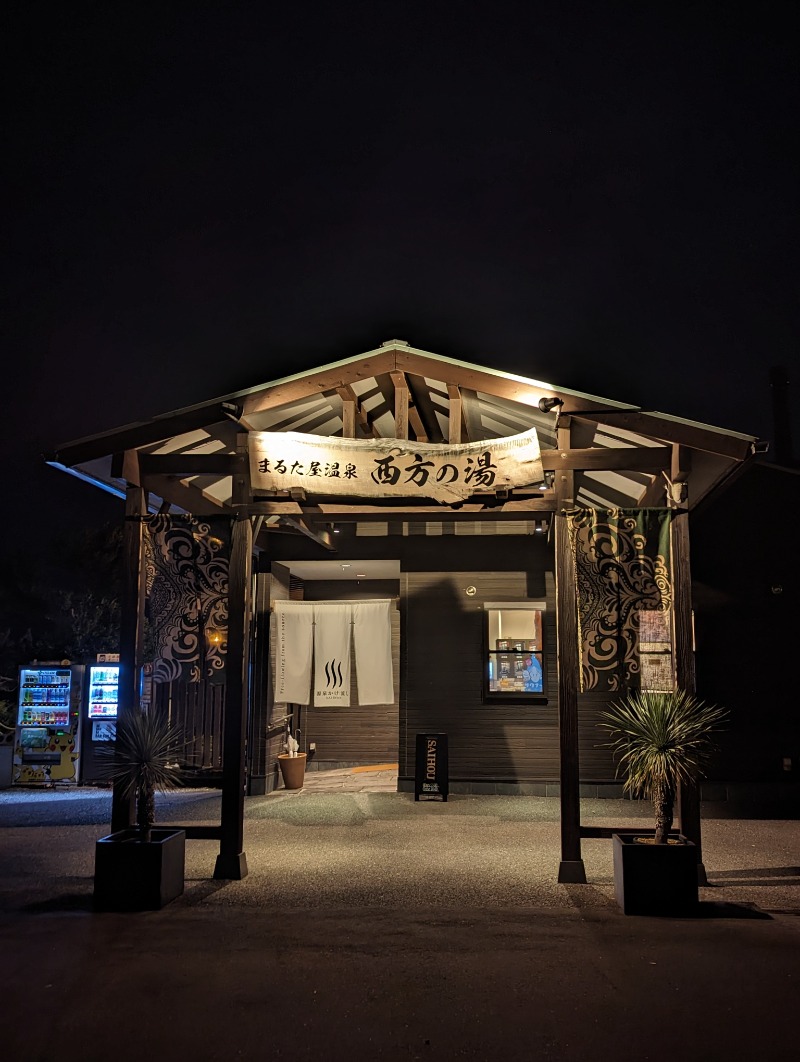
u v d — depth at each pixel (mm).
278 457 7621
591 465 7461
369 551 12336
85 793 12328
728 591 11289
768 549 11367
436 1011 4426
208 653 7688
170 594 7766
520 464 7383
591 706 11656
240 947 5426
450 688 11898
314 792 12102
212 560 7789
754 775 10875
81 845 8781
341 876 7316
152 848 6355
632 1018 4332
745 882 7117
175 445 8391
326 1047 4031
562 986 4754
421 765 11359
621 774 11461
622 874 6215
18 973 4977
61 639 19422
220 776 12289
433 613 12102
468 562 12164
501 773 11641
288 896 6664
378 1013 4406
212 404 7570
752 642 11172
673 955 5254
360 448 7609
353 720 14945
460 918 6051
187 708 12461
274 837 9039
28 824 9992
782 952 5305
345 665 11922
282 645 12055
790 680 11070
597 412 7348
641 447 7457
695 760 6605
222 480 9766
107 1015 4387
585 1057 3922
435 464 7539
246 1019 4336
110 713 12984
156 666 7695
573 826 7129
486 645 11898
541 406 7426
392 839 8930
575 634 7348
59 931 5773
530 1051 3984
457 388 7773
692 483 8273
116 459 7750
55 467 7762
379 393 8930
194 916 6125
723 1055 3934
